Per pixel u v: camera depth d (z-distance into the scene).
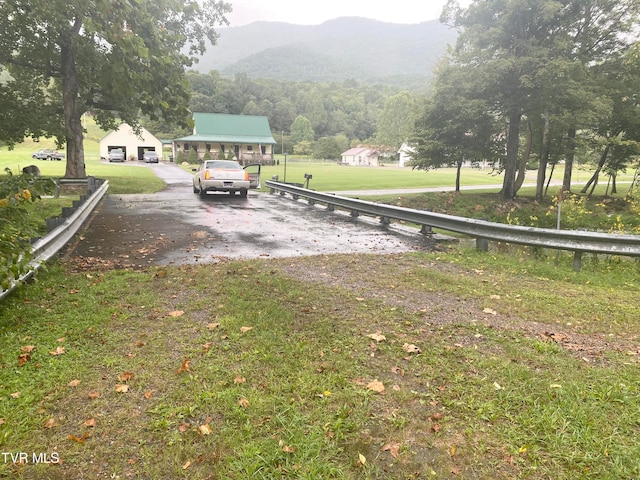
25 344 4.07
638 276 7.76
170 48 7.90
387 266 7.55
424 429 2.91
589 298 5.91
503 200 27.53
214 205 16.50
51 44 22.20
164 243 9.21
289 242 9.78
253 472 2.47
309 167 71.38
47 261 6.90
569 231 7.81
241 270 6.96
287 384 3.40
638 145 27.11
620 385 3.40
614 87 25.98
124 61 6.82
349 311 5.14
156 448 2.69
